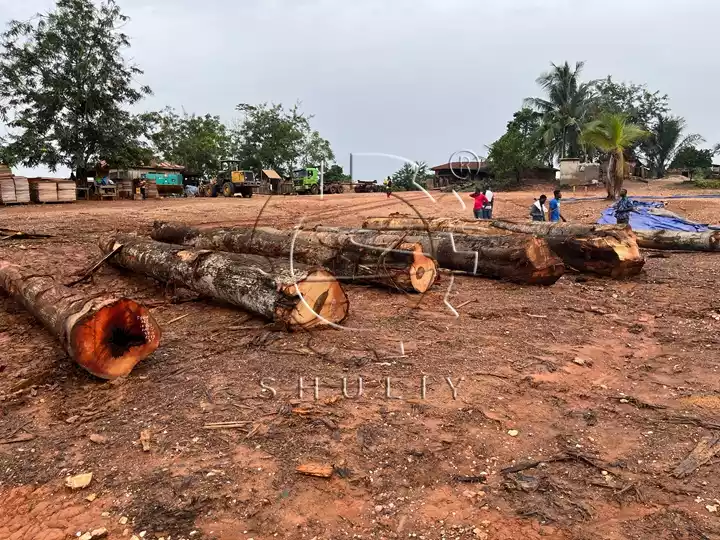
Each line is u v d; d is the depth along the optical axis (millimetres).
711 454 3395
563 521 2814
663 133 48562
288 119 56688
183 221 17266
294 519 2854
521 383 4574
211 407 4133
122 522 2836
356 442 3594
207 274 6918
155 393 4430
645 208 19172
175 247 8102
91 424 3936
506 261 8562
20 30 26406
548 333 5992
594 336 5902
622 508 2916
